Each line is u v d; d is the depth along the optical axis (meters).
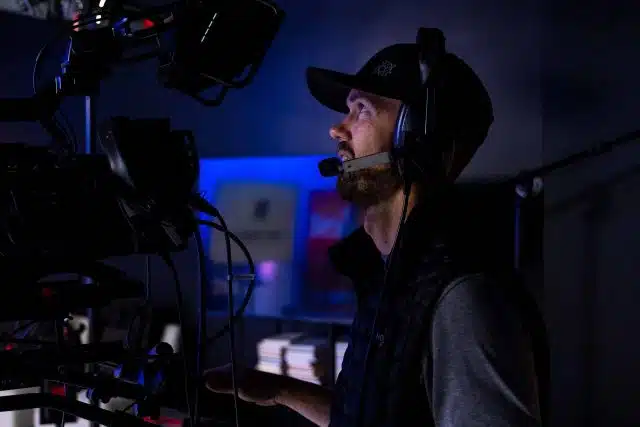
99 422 0.76
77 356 0.78
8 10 2.43
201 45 0.75
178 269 2.51
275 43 2.51
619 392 2.15
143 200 0.69
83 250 0.71
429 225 0.91
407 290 0.89
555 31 2.16
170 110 2.66
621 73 2.13
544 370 0.87
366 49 2.36
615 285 2.15
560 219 2.17
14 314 0.69
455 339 0.80
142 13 0.75
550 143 2.17
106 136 0.70
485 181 2.11
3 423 1.69
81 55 0.75
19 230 0.67
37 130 2.39
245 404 1.66
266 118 2.52
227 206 2.36
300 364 1.96
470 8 2.22
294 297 2.21
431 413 0.86
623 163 2.13
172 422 1.49
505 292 0.83
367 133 1.04
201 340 0.81
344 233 2.16
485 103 1.03
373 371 0.91
